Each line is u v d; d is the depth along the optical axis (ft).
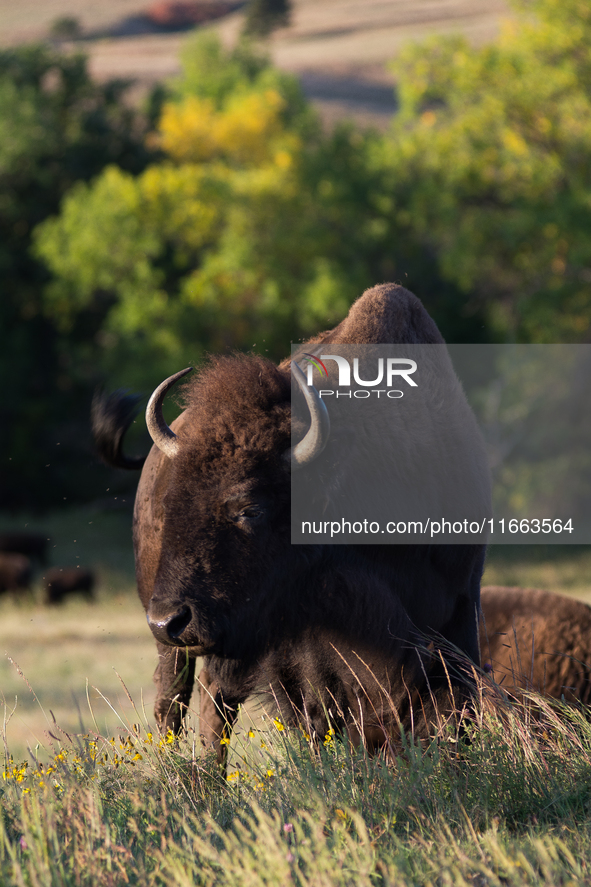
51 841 27.94
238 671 41.37
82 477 325.83
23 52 360.69
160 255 297.12
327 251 259.39
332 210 258.37
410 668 42.19
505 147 219.20
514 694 44.80
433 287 272.92
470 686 42.09
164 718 47.11
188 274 307.37
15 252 338.95
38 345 337.31
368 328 44.27
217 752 41.19
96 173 342.23
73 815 30.22
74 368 325.01
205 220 264.93
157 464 47.32
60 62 359.05
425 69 228.02
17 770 37.81
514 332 241.35
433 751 36.70
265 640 40.19
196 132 323.78
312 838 27.94
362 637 41.37
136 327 280.31
